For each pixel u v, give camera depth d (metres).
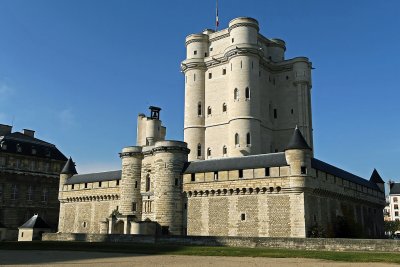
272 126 76.12
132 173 63.09
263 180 48.88
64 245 44.69
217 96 74.38
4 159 86.88
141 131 83.12
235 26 72.31
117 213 61.34
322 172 50.78
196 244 43.78
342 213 56.16
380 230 72.75
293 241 38.28
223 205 51.75
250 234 48.78
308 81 76.38
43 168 92.44
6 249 41.94
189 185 55.31
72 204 73.44
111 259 29.81
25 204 88.06
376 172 76.94
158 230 55.25
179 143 57.88
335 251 34.81
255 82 69.88
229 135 68.94
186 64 77.81
